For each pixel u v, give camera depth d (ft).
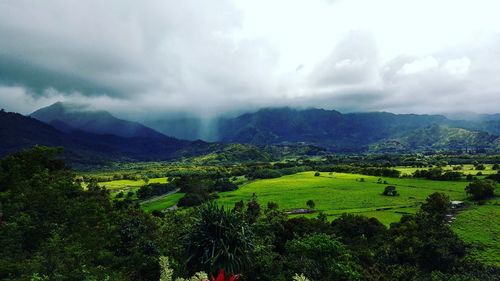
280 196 433.48
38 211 151.23
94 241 144.15
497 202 363.97
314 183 526.16
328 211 352.08
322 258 154.20
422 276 198.59
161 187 488.44
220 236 122.21
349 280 146.10
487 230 277.85
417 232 248.73
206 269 116.37
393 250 227.40
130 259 142.72
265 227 203.82
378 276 193.77
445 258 209.26
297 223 241.76
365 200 401.08
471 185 391.24
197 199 385.70
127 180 611.47
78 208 164.25
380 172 579.89
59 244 109.81
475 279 186.60
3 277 95.86
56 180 208.13
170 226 193.36
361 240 248.52
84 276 94.22
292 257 154.81
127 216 228.43
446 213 334.24
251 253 130.93
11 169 205.77
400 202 387.55
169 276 30.45
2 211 148.25
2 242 119.34
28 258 115.85
